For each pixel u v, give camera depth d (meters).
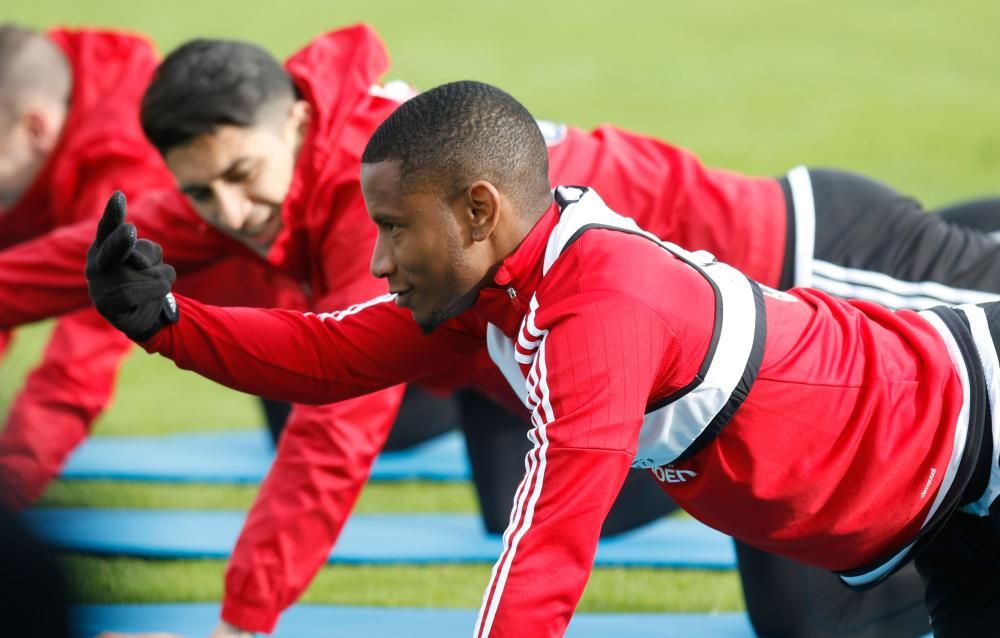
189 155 10.02
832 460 7.62
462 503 15.26
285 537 9.78
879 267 11.39
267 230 10.58
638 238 7.30
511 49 43.03
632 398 6.79
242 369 8.04
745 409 7.40
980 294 11.47
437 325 7.53
